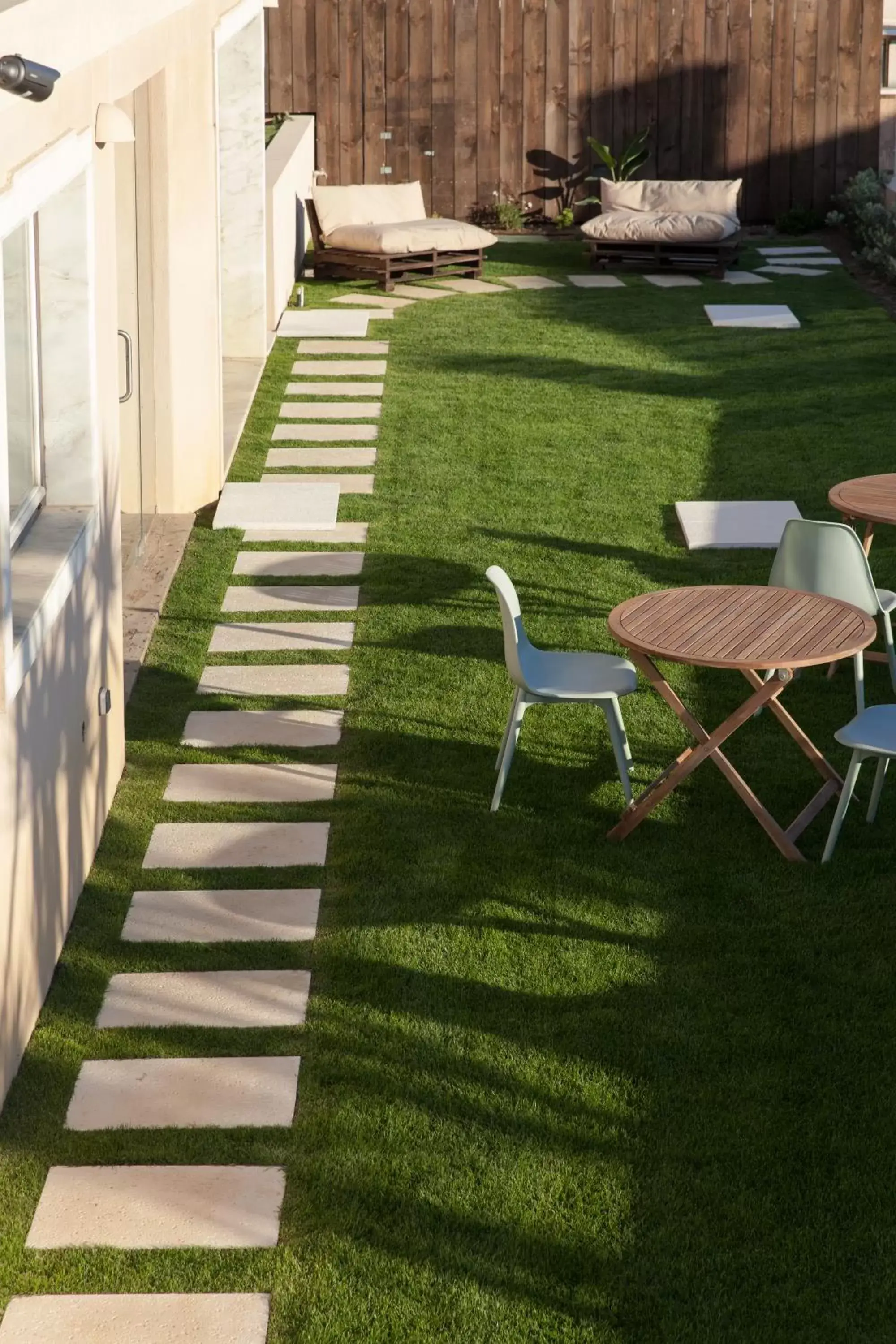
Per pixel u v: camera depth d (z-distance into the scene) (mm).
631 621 6133
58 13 4543
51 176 4711
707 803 6422
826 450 11070
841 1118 4520
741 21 18922
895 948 5363
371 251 16062
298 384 12727
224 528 9641
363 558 9195
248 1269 4004
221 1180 4320
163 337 9602
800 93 19156
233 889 5812
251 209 12852
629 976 5238
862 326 14484
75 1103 4645
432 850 6059
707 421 11844
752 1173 4305
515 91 19094
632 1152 4402
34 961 4988
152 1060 4844
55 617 5125
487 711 7289
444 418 11867
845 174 19438
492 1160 4375
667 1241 4074
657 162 19359
